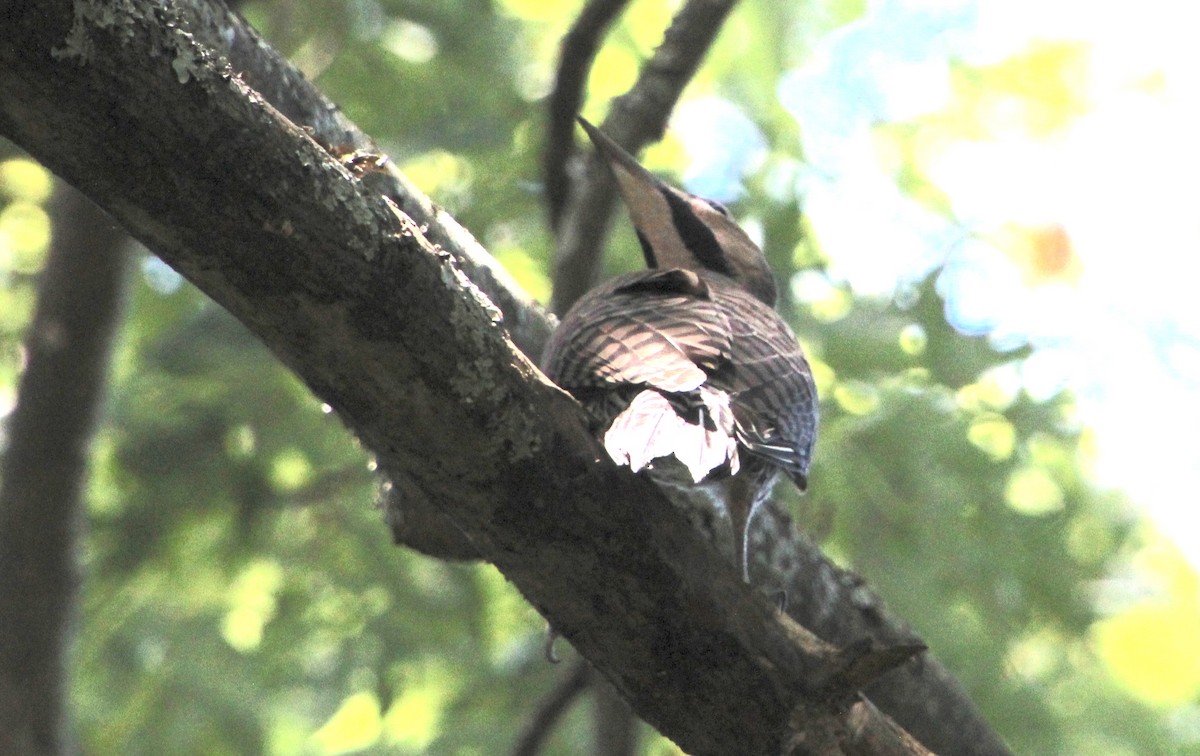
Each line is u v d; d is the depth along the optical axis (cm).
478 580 1393
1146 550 1653
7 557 1148
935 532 1195
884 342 1231
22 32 486
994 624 1229
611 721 1130
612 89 1616
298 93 769
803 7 1614
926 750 651
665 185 1134
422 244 568
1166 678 1772
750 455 810
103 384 1150
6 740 1137
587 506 620
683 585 634
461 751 1397
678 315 797
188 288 1448
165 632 1427
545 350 838
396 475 722
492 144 1427
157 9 507
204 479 1338
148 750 1395
